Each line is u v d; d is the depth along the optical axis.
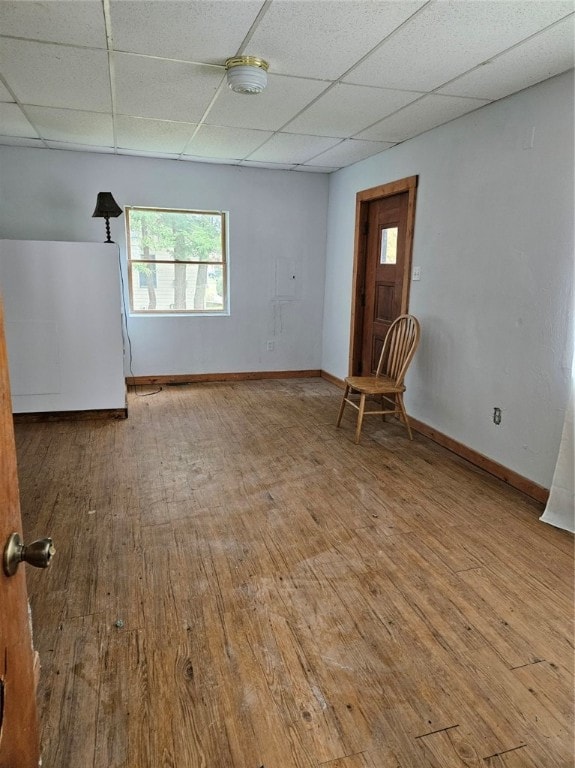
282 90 2.85
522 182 2.76
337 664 1.59
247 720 1.39
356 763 1.28
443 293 3.51
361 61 2.42
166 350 5.22
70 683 1.50
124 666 1.57
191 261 5.16
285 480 2.95
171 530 2.37
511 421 2.92
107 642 1.67
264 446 3.50
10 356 3.79
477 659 1.62
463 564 2.14
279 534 2.36
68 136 3.98
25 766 0.77
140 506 2.60
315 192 5.38
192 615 1.80
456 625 1.77
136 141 4.11
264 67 2.49
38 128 3.74
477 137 3.09
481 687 1.51
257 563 2.12
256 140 3.99
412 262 3.87
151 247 5.00
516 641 1.70
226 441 3.59
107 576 2.02
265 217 5.25
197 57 2.42
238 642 1.68
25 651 0.79
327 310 5.58
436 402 3.64
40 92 2.95
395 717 1.41
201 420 4.08
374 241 4.62
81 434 3.69
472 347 3.23
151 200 4.84
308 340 5.71
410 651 1.65
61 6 1.94
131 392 4.93
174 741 1.33
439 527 2.44
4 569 0.69
